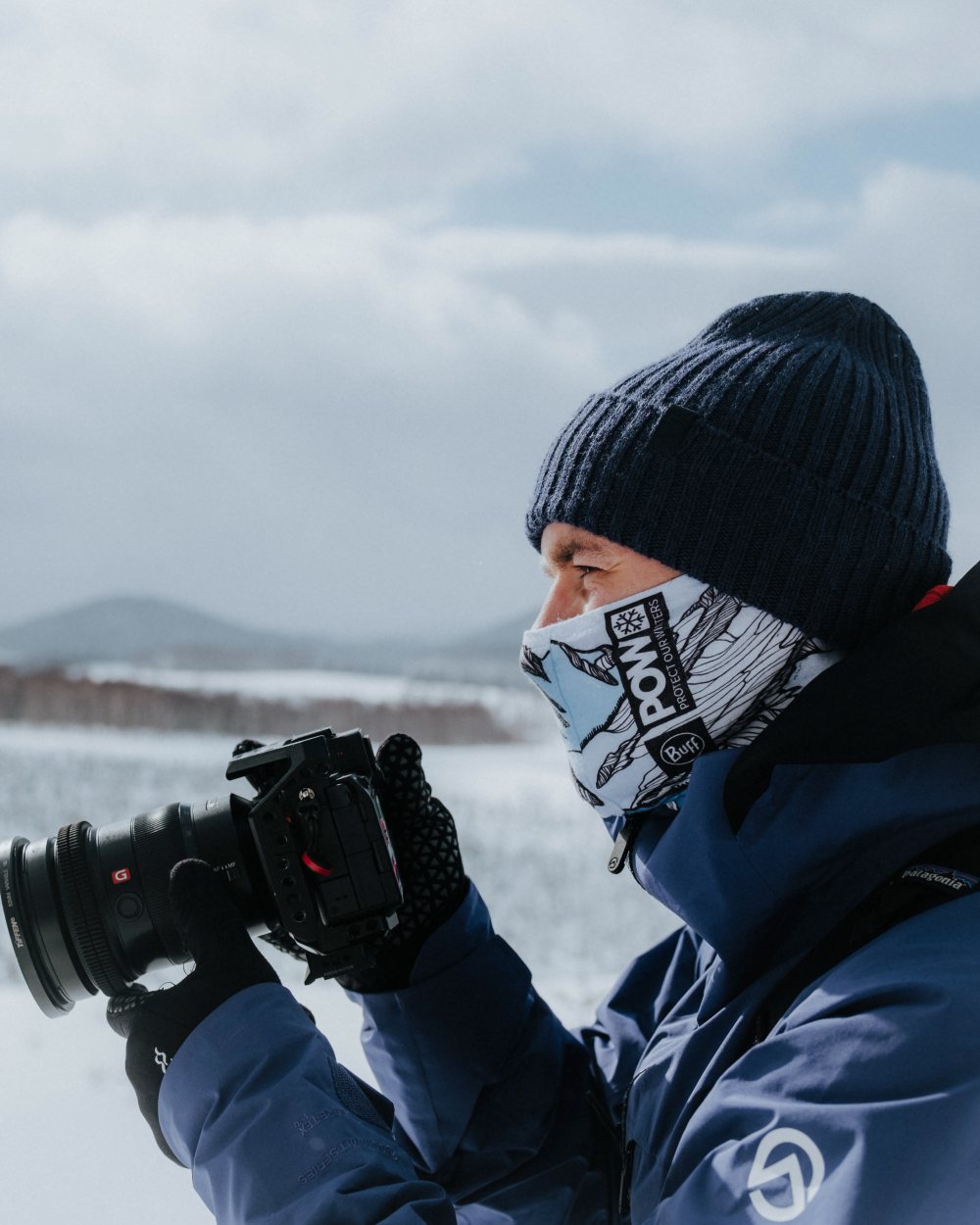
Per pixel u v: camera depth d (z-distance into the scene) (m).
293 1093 1.26
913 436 1.43
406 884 1.65
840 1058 1.05
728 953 1.29
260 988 1.34
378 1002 1.64
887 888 1.18
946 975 1.04
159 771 15.30
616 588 1.43
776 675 1.40
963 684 1.18
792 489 1.34
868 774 1.20
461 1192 1.65
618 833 1.54
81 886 1.52
